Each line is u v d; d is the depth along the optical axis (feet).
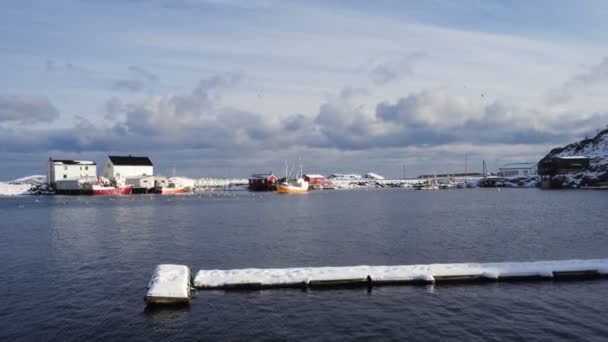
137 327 77.10
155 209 334.24
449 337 72.38
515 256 132.05
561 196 451.53
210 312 83.87
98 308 86.69
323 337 72.79
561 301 88.74
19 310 85.81
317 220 241.96
